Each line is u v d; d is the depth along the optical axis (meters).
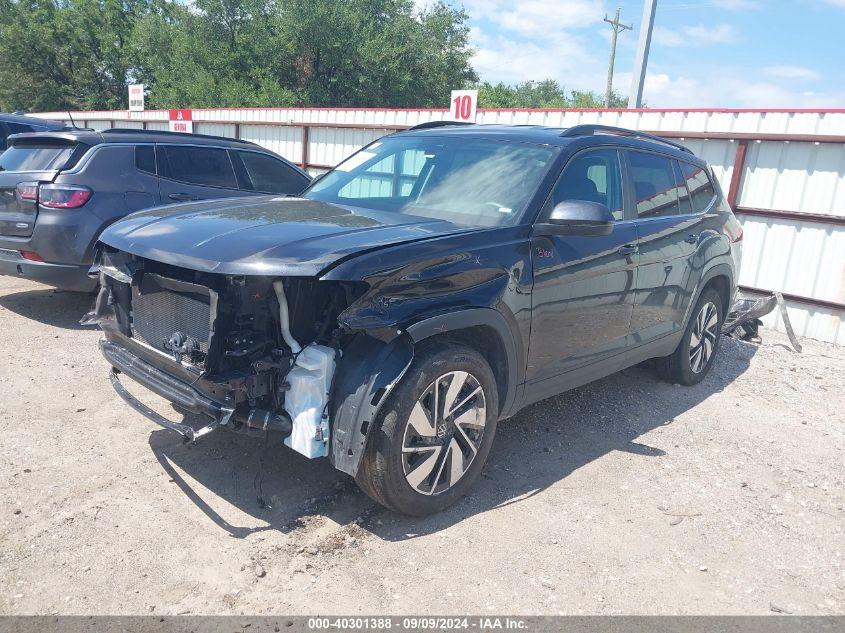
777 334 8.51
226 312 2.94
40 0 43.56
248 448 4.02
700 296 5.51
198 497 3.47
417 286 3.09
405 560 3.06
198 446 4.00
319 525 3.29
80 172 6.05
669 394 5.58
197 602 2.71
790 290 8.75
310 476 3.74
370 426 2.98
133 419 4.32
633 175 4.65
